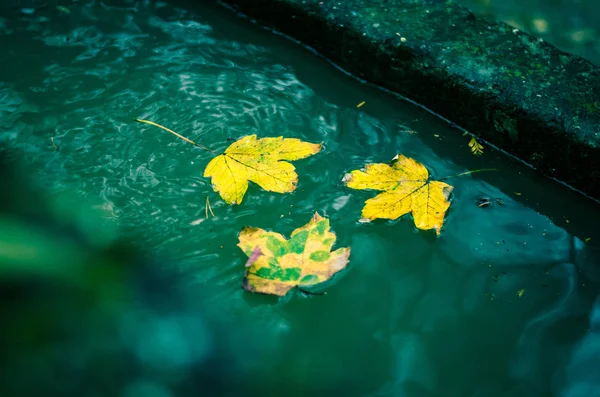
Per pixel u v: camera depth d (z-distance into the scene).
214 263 0.77
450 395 0.71
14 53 0.96
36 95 0.92
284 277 0.76
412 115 0.93
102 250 0.58
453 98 0.91
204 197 0.82
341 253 0.78
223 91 0.93
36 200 0.59
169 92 0.93
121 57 0.97
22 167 0.83
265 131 0.89
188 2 1.04
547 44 0.93
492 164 0.88
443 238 0.81
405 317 0.75
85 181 0.83
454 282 0.78
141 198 0.82
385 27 0.94
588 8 1.13
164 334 0.66
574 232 0.82
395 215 0.81
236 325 0.74
